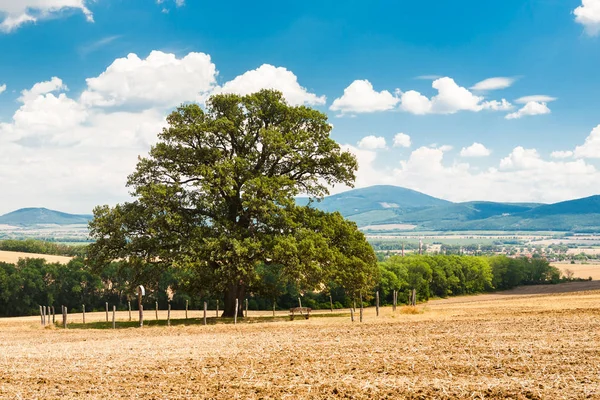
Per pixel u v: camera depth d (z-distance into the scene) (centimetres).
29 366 1975
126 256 4394
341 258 4447
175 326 3859
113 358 2145
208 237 4203
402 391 1458
